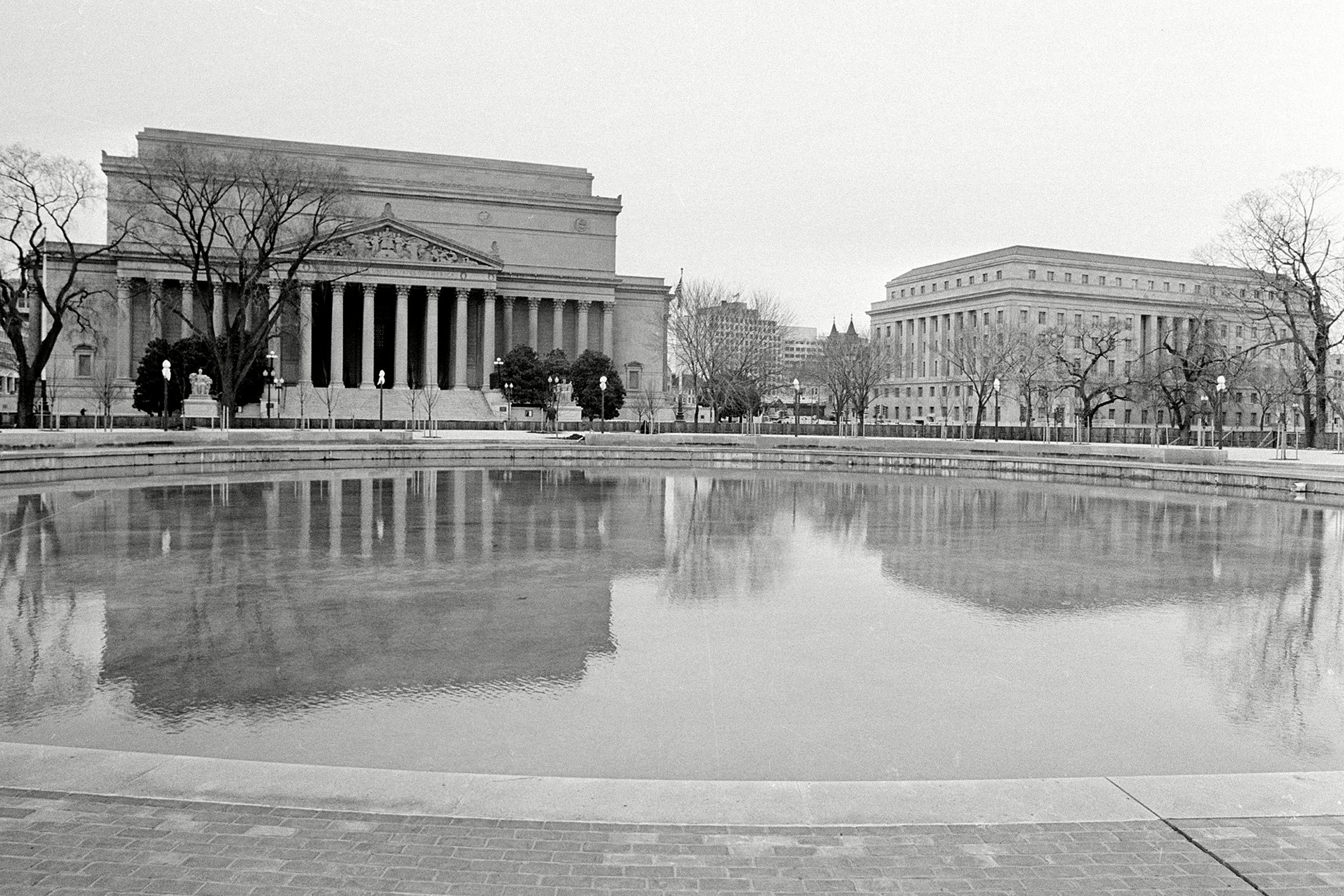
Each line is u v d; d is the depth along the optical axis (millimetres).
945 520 23781
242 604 12992
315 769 6398
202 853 5238
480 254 99188
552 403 84938
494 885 4938
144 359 77812
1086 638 11508
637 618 12336
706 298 87250
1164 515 25938
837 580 15133
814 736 8039
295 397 88562
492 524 21828
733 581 14977
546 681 9539
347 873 5043
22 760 6488
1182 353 81812
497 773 7195
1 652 10469
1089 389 104000
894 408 145625
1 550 17469
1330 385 73750
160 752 7570
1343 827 5711
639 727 8211
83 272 94750
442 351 109500
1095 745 7902
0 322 57094
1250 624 12320
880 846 5430
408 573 15375
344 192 70812
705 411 110812
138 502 26000
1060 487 36312
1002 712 8711
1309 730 8320
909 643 11172
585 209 112312
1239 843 5496
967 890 4949
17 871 5023
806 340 167625
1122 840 5531
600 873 5078
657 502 27672
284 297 59844
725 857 5270
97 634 11289
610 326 109750
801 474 42688
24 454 33281
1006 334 98000
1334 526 23391
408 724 8273
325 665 10039
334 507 25016
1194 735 8156
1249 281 77625
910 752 7715
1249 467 42656
